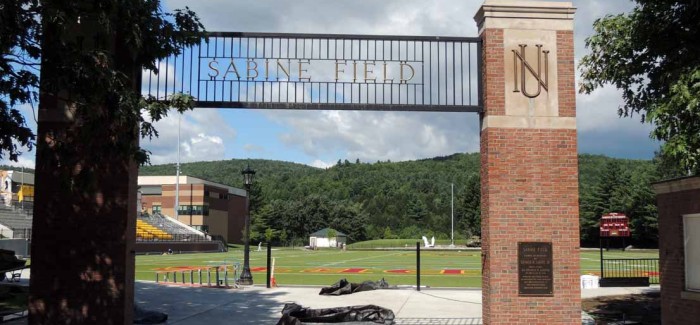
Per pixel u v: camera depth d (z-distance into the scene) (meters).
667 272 13.80
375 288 21.72
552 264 11.84
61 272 11.88
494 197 11.93
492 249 11.87
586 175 138.50
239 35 12.37
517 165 12.00
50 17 9.74
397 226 123.44
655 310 17.12
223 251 75.06
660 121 12.76
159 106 11.03
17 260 22.02
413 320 15.12
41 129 11.94
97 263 11.87
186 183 91.75
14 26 9.46
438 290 21.61
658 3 13.90
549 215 11.95
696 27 13.88
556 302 11.78
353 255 59.97
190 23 11.63
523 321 11.72
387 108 12.41
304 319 14.78
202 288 22.17
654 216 78.00
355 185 151.50
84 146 11.93
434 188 143.75
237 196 106.25
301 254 63.22
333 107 12.41
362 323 14.51
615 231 24.23
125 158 11.01
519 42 12.21
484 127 12.30
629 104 15.73
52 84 10.01
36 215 11.95
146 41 11.17
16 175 69.44
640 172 104.75
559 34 12.25
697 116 11.95
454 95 12.54
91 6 10.44
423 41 12.50
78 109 10.74
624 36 14.84
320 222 114.25
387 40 12.48
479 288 22.38
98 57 10.41
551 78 12.18
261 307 17.25
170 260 45.59
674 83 12.31
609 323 15.02
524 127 12.06
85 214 11.94
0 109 10.43
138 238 63.88
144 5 10.89
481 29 12.59
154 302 17.97
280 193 152.62
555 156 12.05
